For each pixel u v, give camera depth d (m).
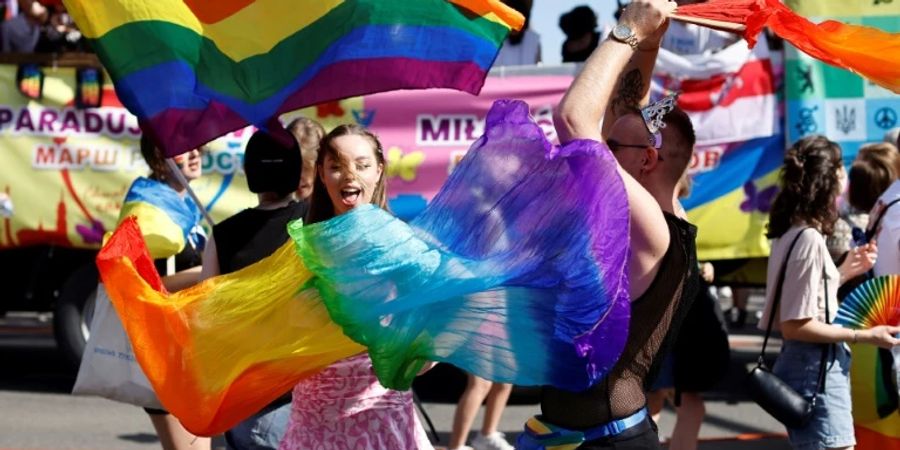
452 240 3.08
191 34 4.25
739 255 8.52
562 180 3.00
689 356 6.29
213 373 3.43
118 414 8.66
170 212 4.86
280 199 4.58
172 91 4.27
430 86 4.23
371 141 4.27
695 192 8.48
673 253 3.37
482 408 9.08
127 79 4.27
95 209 8.72
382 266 3.04
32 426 8.16
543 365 3.12
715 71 8.46
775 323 5.49
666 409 9.21
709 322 6.31
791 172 5.34
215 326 3.42
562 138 3.23
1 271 9.01
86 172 8.70
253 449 4.49
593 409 3.37
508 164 3.04
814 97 8.46
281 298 3.35
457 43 4.22
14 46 9.11
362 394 3.92
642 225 3.32
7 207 8.72
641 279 3.35
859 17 8.39
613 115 3.83
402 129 8.51
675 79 8.46
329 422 3.92
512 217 3.04
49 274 9.02
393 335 3.12
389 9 4.21
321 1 4.22
